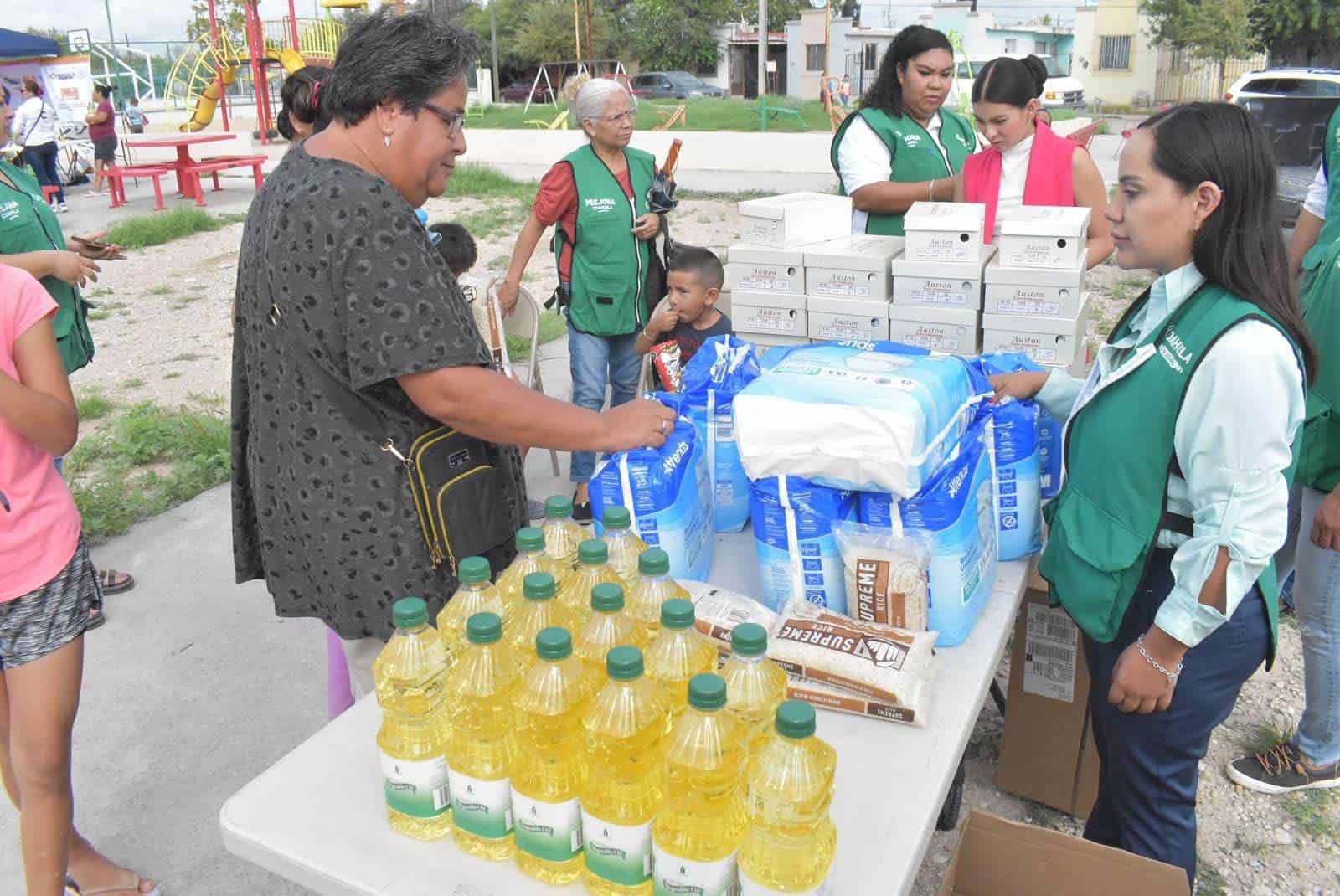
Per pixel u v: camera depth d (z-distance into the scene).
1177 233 1.70
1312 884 2.64
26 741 2.11
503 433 1.80
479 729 1.37
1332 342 2.46
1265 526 1.65
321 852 1.46
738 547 2.32
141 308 9.41
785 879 1.19
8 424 1.99
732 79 42.50
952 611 1.84
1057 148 3.29
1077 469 1.95
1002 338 2.66
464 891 1.38
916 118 3.86
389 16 1.79
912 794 1.51
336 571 1.92
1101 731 2.09
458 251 4.07
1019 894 1.98
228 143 21.66
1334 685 2.79
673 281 3.81
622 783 1.27
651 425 1.95
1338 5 28.47
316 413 1.84
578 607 1.58
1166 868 1.83
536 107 27.75
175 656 3.82
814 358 2.08
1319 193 3.38
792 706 1.18
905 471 1.72
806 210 2.98
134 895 2.65
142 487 5.25
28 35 21.27
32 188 3.41
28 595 2.04
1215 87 32.50
